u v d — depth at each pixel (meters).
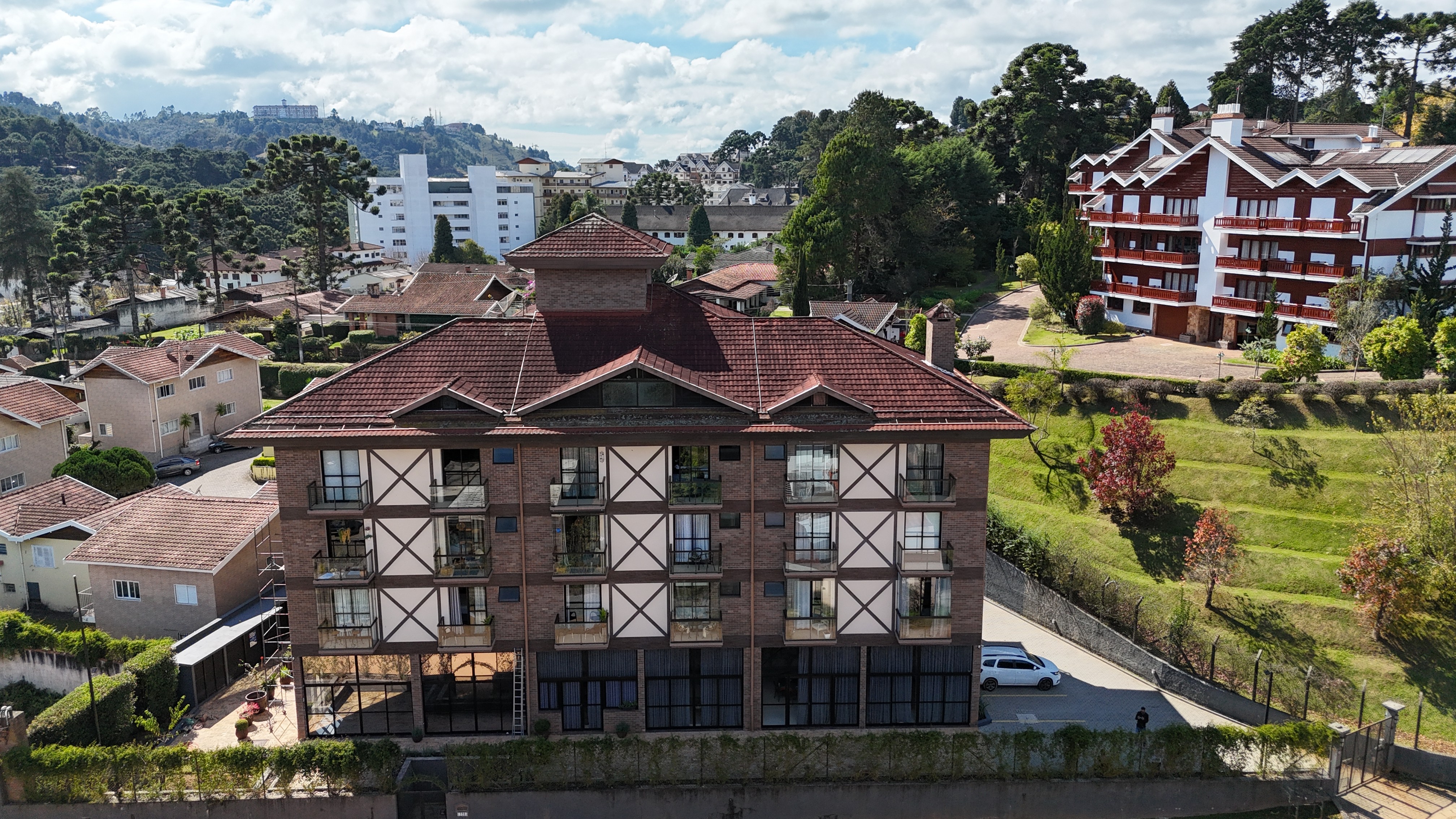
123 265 108.56
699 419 33.53
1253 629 40.72
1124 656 41.03
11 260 122.81
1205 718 37.22
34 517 48.22
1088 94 105.12
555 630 34.31
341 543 34.19
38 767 32.34
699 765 33.28
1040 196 106.62
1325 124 98.62
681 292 38.44
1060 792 33.12
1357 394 48.25
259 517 45.75
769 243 139.88
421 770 33.81
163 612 43.72
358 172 119.81
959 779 33.09
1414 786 34.34
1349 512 43.75
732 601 34.94
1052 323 75.25
